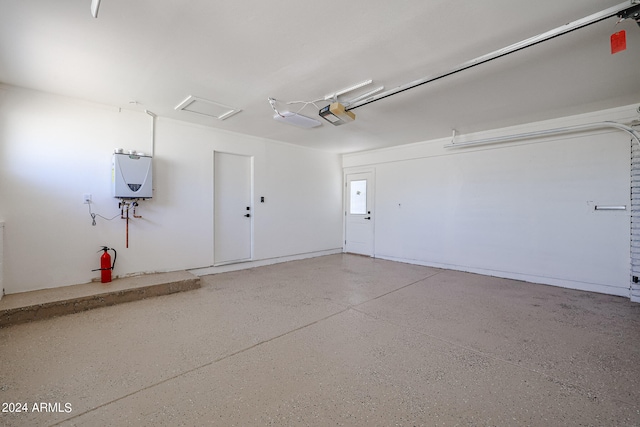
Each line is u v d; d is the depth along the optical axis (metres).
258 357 2.12
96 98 3.40
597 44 2.22
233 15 1.91
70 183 3.39
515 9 1.85
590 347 2.29
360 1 1.78
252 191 5.21
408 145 5.71
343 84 2.98
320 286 4.02
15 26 2.02
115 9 1.84
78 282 3.46
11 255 3.06
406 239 5.77
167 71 2.72
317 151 6.39
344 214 7.00
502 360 2.09
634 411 1.57
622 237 3.58
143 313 2.96
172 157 4.19
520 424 1.47
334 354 2.17
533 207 4.25
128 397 1.67
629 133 3.46
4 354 2.13
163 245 4.13
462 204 4.99
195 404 1.61
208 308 3.13
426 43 2.25
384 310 3.10
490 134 4.64
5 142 3.02
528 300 3.44
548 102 3.44
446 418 1.52
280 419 1.50
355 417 1.52
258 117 4.07
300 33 2.12
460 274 4.77
